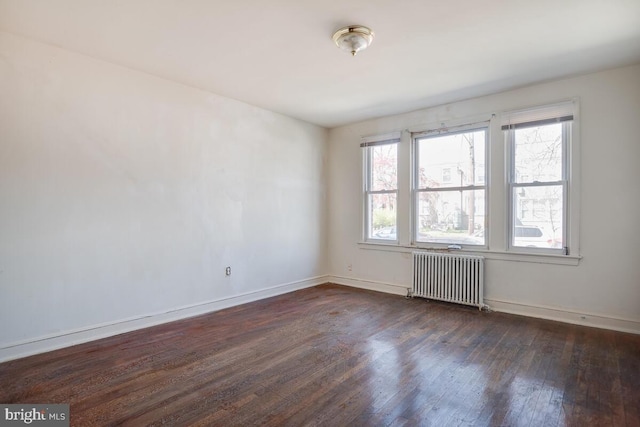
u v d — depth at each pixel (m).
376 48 2.96
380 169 5.17
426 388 2.29
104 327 3.21
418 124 4.71
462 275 4.20
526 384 2.34
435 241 4.61
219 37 2.78
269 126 4.77
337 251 5.62
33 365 2.61
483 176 4.21
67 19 2.50
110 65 3.25
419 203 4.75
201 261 3.98
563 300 3.64
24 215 2.78
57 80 2.94
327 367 2.60
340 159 5.57
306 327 3.50
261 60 3.21
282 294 4.91
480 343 3.06
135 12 2.41
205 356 2.79
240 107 4.40
